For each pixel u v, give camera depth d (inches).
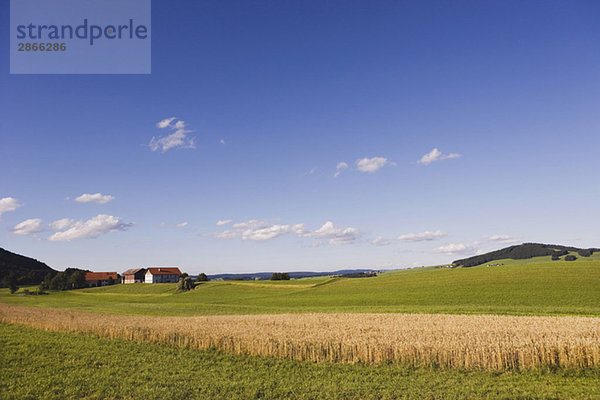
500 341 816.9
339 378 740.0
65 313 1925.4
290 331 1091.3
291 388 687.1
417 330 1027.3
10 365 882.8
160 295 4141.2
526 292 2212.1
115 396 665.6
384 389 664.4
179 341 1071.6
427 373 741.3
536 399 600.4
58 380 758.5
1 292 5497.1
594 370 716.7
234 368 828.0
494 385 660.1
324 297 2871.6
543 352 744.3
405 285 3093.0
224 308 2420.0
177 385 716.0
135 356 949.2
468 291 2432.3
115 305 3016.7
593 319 1176.8
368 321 1323.8
